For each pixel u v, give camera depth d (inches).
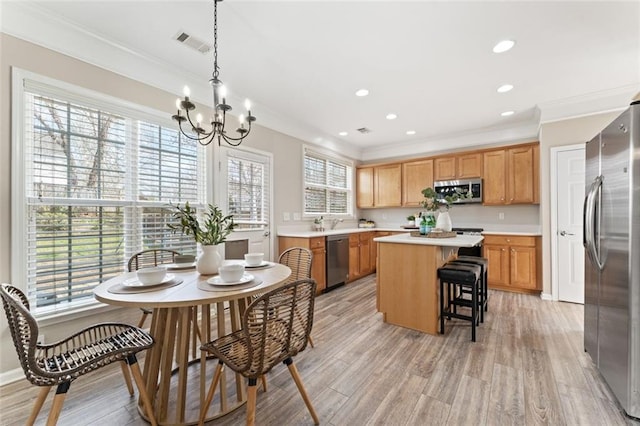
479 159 177.0
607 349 68.5
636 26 81.7
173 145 110.7
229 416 62.2
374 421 59.3
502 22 80.3
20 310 43.1
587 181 81.6
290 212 167.3
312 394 68.6
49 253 80.8
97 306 88.5
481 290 113.9
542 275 146.3
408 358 85.3
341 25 81.7
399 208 227.3
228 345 57.3
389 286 113.7
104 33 86.1
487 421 58.8
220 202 126.4
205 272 72.6
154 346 62.2
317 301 143.9
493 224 183.6
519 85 120.3
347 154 221.9
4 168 72.9
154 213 104.7
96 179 90.3
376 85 120.5
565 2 72.7
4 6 72.2
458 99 135.0
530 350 89.1
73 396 68.6
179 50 94.8
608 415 60.1
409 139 209.3
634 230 58.2
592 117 130.9
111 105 92.7
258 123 146.8
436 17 78.2
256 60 100.9
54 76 80.7
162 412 60.4
